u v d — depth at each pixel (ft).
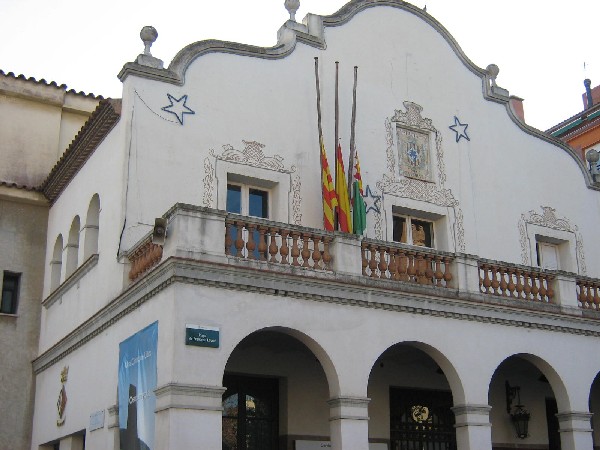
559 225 66.59
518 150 66.28
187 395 38.06
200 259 40.37
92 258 52.60
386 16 62.69
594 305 56.70
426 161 61.11
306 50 57.72
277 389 53.26
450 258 50.19
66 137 75.05
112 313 47.65
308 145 55.67
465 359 48.29
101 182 54.29
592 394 64.18
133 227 47.91
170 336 38.96
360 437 42.80
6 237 67.67
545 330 52.70
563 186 68.13
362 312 45.37
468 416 47.01
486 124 65.16
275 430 52.34
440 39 65.16
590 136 96.58
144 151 49.34
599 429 63.57
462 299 48.85
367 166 57.62
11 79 73.10
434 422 58.54
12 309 67.15
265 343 50.57
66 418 54.95
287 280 42.83
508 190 64.49
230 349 40.14
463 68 65.57
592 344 54.75
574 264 66.49
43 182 68.33
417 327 47.21
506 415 60.64
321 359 43.73
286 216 53.21
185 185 50.06
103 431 46.55
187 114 51.37
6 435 63.10
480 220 62.03
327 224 51.52
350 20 60.59
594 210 69.62
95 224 57.41
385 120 59.72
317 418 52.70
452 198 61.16
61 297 61.52
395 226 59.47
